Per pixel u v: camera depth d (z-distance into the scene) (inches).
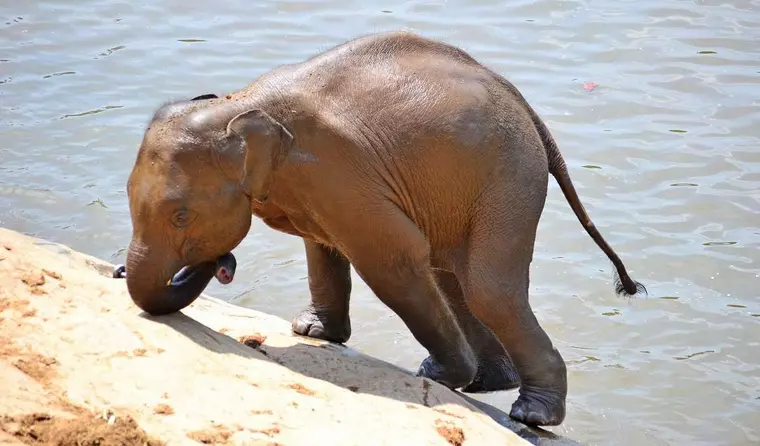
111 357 323.0
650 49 784.3
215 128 361.1
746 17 834.2
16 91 729.0
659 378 496.4
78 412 289.3
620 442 452.1
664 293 552.7
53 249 436.5
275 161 370.6
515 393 470.6
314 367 384.5
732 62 767.7
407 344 510.3
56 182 627.8
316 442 308.5
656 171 645.9
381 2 865.5
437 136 387.9
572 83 738.8
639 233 593.6
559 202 619.8
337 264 440.1
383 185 384.8
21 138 670.5
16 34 814.5
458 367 414.6
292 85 381.1
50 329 328.2
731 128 689.0
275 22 831.1
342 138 378.0
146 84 742.5
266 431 306.7
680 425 467.5
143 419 295.7
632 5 855.7
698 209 612.7
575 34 807.7
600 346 519.5
